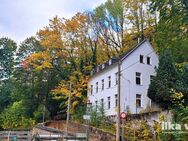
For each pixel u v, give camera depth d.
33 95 64.62
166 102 34.97
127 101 46.53
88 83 55.38
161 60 37.22
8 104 76.81
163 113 33.66
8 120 63.22
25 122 60.38
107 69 50.69
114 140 33.72
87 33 56.31
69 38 55.28
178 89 35.00
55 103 62.19
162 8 44.72
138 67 48.50
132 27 55.62
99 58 57.12
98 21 56.81
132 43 55.56
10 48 92.00
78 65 56.22
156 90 36.03
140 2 54.91
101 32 56.91
